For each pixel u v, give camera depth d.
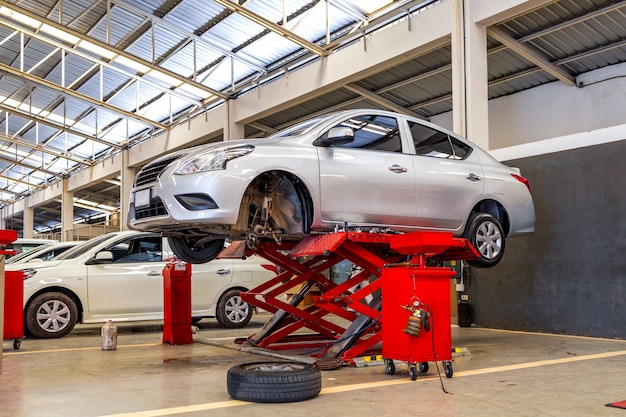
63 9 12.98
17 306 5.84
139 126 18.52
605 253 6.50
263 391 3.31
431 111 13.97
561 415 3.02
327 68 11.77
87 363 4.88
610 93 11.02
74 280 7.04
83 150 21.94
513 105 12.73
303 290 6.03
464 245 4.16
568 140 6.95
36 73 16.55
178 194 4.30
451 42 9.41
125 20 13.05
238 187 4.23
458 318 7.98
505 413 3.06
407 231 5.06
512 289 7.44
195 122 16.19
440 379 3.85
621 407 3.18
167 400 3.40
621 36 10.08
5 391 3.69
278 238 4.84
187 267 6.31
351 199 4.70
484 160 5.76
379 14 10.69
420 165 5.14
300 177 4.47
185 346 6.06
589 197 6.69
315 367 3.59
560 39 10.31
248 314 8.20
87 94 17.14
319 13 11.20
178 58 14.11
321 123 4.83
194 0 11.70
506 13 8.55
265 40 12.42
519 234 5.93
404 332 3.95
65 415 3.05
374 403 3.30
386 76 12.17
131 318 7.35
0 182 28.92
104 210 30.05
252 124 15.03
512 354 5.28
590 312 6.60
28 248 11.05
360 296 4.69
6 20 13.59
